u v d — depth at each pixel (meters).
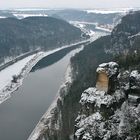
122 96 119.50
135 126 106.81
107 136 106.81
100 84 125.94
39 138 193.75
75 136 113.56
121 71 131.50
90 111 122.06
